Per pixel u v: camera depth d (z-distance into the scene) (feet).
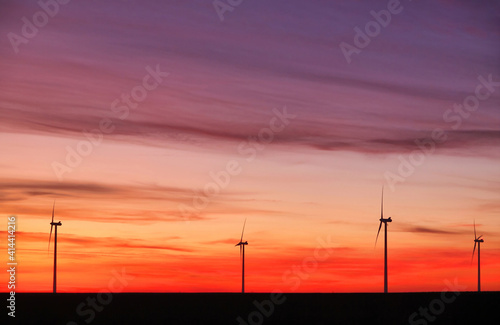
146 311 251.60
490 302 288.51
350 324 223.30
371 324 224.53
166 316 236.63
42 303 271.69
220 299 308.60
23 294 310.86
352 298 312.91
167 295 343.05
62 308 257.34
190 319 228.02
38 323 216.74
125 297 320.29
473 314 248.32
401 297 314.96
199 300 303.27
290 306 277.44
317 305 282.36
